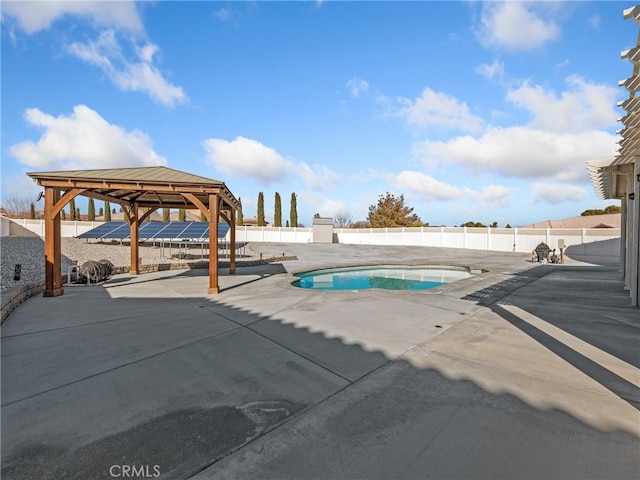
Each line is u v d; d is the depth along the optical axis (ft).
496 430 8.16
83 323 18.83
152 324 18.62
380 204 148.66
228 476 6.66
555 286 32.09
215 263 28.84
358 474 6.64
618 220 118.42
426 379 11.25
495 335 16.34
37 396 10.14
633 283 22.99
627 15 11.92
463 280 36.40
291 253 83.10
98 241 71.97
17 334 16.72
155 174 31.12
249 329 17.60
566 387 10.55
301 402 9.73
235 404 9.64
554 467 6.81
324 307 23.04
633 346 14.56
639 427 8.27
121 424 8.58
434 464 6.93
